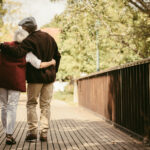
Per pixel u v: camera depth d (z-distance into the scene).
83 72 23.83
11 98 5.31
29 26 5.53
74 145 5.58
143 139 6.16
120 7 11.01
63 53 23.45
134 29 10.60
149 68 5.98
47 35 5.66
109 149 5.34
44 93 5.73
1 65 5.27
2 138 6.02
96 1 10.95
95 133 7.32
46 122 5.76
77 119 10.91
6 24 21.88
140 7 10.75
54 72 5.72
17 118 10.59
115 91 9.00
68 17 11.24
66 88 42.75
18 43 5.47
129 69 7.48
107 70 9.75
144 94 6.25
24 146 5.25
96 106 12.57
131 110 7.16
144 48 11.13
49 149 5.09
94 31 11.49
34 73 5.47
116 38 11.43
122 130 7.92
